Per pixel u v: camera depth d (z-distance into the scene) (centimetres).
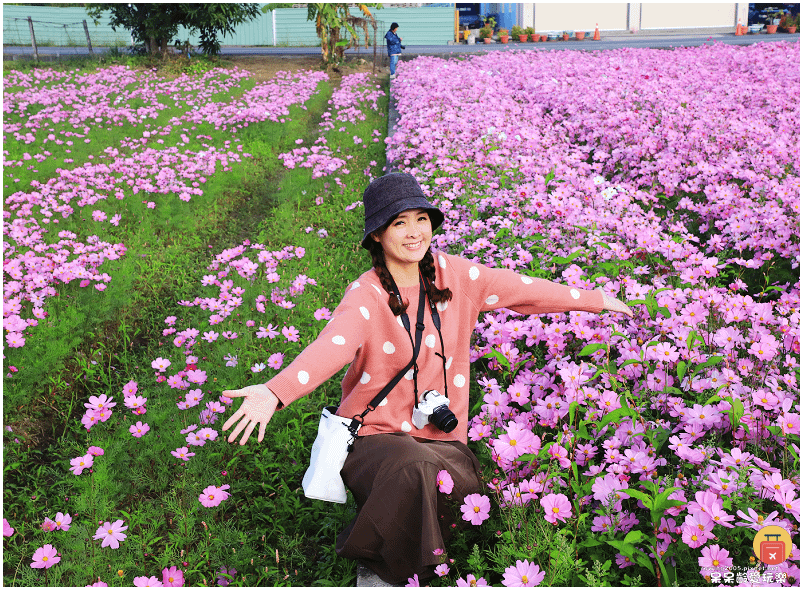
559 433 249
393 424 244
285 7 3017
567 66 1254
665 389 263
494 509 251
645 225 453
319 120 1254
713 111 756
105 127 1133
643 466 232
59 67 1808
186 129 1085
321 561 267
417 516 219
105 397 335
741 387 267
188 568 257
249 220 752
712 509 197
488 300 258
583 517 214
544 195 531
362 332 232
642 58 1405
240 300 448
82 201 700
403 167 756
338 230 660
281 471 318
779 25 2869
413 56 1959
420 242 238
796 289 359
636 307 336
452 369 256
